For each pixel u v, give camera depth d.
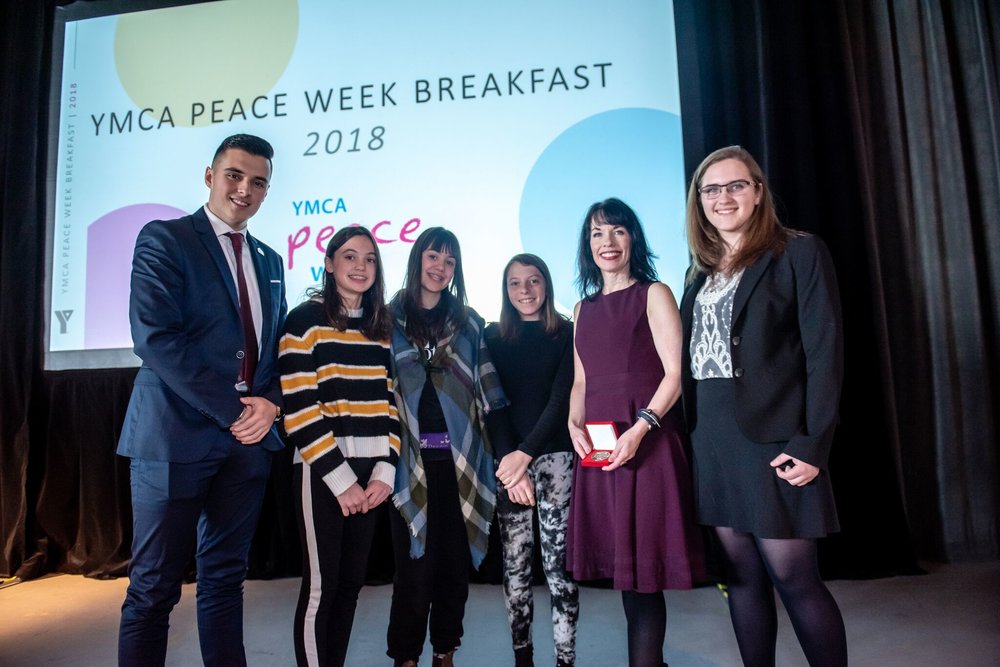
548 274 1.91
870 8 3.17
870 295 2.88
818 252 1.33
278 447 1.67
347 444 1.59
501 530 1.83
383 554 2.93
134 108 3.34
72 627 2.40
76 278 3.28
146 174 3.29
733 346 1.34
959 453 2.94
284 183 3.19
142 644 1.42
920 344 3.00
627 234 1.63
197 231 1.59
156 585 1.44
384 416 1.66
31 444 3.26
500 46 3.16
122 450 1.50
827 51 3.06
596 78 3.08
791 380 1.31
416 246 1.82
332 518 1.56
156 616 1.45
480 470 1.74
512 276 1.87
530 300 1.84
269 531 3.02
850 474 2.80
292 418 1.55
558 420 1.73
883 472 2.78
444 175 3.11
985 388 2.95
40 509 3.22
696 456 1.43
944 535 2.90
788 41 3.04
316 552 1.53
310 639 1.49
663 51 3.07
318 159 3.19
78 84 3.40
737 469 1.33
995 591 2.43
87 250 3.29
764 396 1.31
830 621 1.28
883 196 3.08
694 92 2.98
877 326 2.90
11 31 3.46
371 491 1.57
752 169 1.42
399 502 1.62
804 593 1.29
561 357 1.83
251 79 3.29
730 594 1.42
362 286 1.66
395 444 1.65
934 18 3.13
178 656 2.09
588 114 3.07
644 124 3.03
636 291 1.59
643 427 1.44
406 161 3.14
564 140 3.07
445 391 1.73
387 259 3.10
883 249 3.05
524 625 1.75
